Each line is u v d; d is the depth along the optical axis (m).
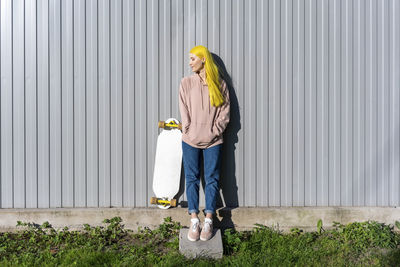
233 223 4.31
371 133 4.42
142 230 4.24
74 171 4.34
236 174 4.40
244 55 4.34
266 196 4.41
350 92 4.40
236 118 4.37
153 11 4.29
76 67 4.29
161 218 4.28
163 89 4.33
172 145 4.30
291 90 4.38
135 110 4.34
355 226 4.26
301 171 4.41
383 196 4.43
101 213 4.26
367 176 4.43
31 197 4.33
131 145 4.36
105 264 3.45
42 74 4.28
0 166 4.30
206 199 4.11
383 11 4.38
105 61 4.30
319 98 4.39
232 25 4.32
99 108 4.32
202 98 4.07
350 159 4.42
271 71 4.36
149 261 3.57
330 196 4.41
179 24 4.30
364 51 4.39
